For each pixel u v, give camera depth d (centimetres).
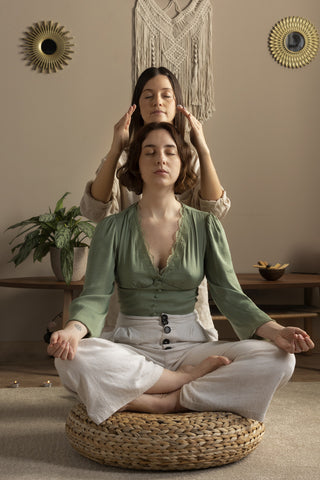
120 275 172
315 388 256
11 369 312
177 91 213
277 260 379
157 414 155
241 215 375
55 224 321
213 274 177
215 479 142
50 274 355
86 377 148
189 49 367
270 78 378
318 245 384
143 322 170
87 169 361
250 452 157
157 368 157
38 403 227
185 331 171
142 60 362
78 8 360
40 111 358
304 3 381
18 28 356
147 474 146
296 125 381
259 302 375
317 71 383
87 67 361
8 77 355
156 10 363
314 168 383
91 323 156
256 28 376
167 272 169
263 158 378
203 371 159
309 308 349
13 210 355
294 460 158
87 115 361
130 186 181
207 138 371
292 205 381
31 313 355
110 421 148
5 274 352
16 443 173
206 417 149
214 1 372
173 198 179
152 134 170
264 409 155
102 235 173
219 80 372
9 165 355
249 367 152
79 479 141
